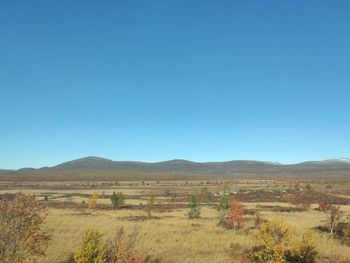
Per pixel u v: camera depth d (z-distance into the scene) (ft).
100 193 354.54
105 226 126.62
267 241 84.12
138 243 95.20
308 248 85.25
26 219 62.28
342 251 94.02
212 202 262.06
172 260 82.33
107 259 68.64
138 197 307.99
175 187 466.29
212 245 98.07
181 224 136.77
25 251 62.75
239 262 82.17
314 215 177.47
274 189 377.50
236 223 128.67
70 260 78.79
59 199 284.41
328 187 406.21
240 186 468.75
